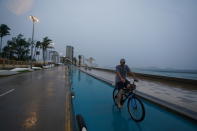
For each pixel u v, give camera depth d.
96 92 10.76
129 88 5.63
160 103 7.03
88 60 69.06
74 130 4.29
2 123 4.70
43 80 15.96
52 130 4.27
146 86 13.43
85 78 21.81
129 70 6.01
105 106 7.04
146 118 5.57
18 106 6.48
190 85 14.19
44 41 72.25
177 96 8.95
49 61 98.75
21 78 17.47
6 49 90.69
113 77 23.08
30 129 4.31
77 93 10.30
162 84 15.08
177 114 5.88
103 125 4.90
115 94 7.38
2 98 7.88
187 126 4.89
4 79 16.25
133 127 4.77
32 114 5.52
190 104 7.02
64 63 149.12
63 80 16.47
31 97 8.15
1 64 35.66
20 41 91.94
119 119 5.42
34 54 80.62
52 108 6.25
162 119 5.48
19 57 94.19
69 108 6.28
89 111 6.29
